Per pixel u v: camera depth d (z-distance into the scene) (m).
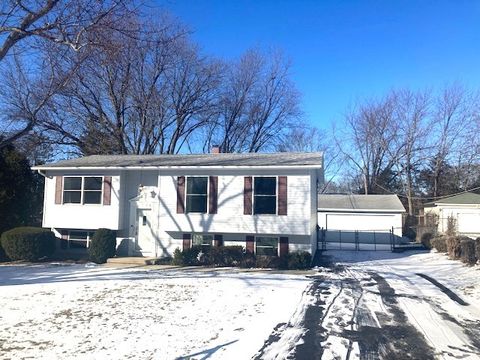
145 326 9.24
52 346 7.96
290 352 7.66
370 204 35.47
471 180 48.44
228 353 7.58
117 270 18.08
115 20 11.30
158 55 33.88
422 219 40.44
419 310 10.86
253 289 13.35
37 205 26.12
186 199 21.16
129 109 35.28
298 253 19.06
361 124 52.97
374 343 8.22
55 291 13.09
